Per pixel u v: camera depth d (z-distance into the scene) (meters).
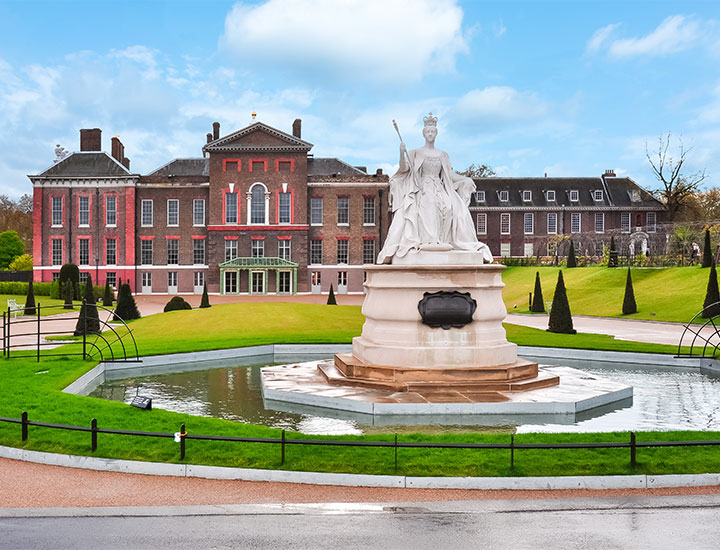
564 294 28.52
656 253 61.59
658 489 8.28
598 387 14.52
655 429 11.59
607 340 24.86
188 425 11.04
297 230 65.06
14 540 6.59
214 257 65.00
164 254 65.88
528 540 6.57
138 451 9.61
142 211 66.00
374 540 6.57
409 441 9.97
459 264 14.41
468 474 8.57
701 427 11.77
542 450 9.54
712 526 6.96
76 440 10.15
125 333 28.58
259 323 31.09
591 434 10.53
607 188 80.75
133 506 7.66
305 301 54.97
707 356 20.05
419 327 14.36
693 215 85.50
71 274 53.72
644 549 6.32
